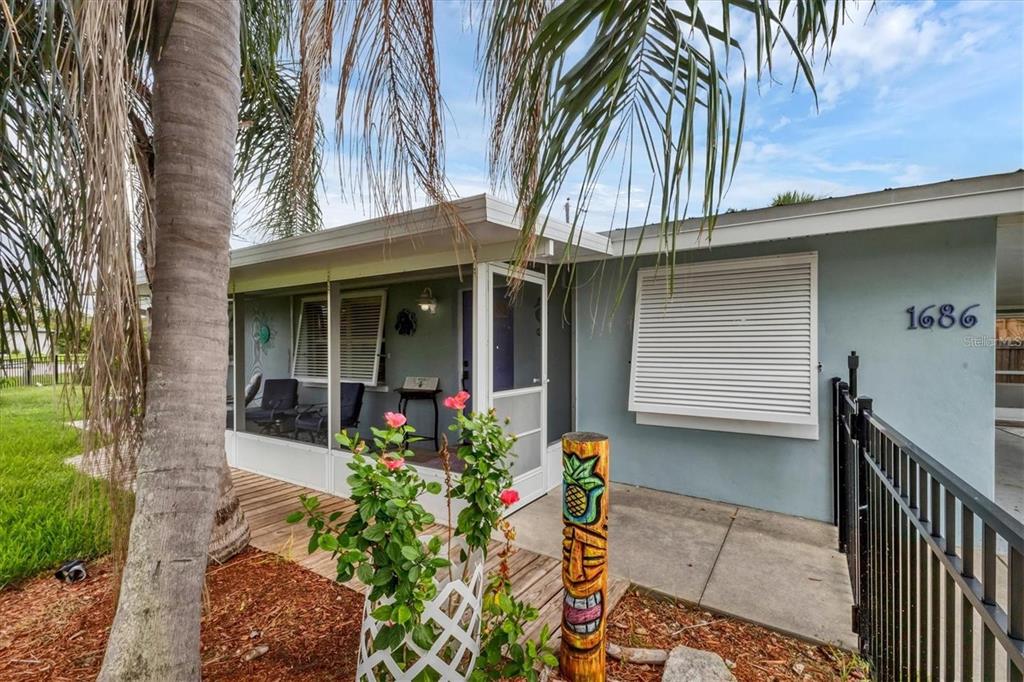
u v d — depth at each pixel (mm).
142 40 1515
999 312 9516
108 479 1563
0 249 1707
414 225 3010
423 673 1617
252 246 4258
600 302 4836
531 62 1111
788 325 3824
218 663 2074
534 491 4348
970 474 3285
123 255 1230
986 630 970
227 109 1675
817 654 2189
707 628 2402
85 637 2285
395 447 5273
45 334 1598
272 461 5176
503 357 3984
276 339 5836
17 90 1349
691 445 4391
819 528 3641
